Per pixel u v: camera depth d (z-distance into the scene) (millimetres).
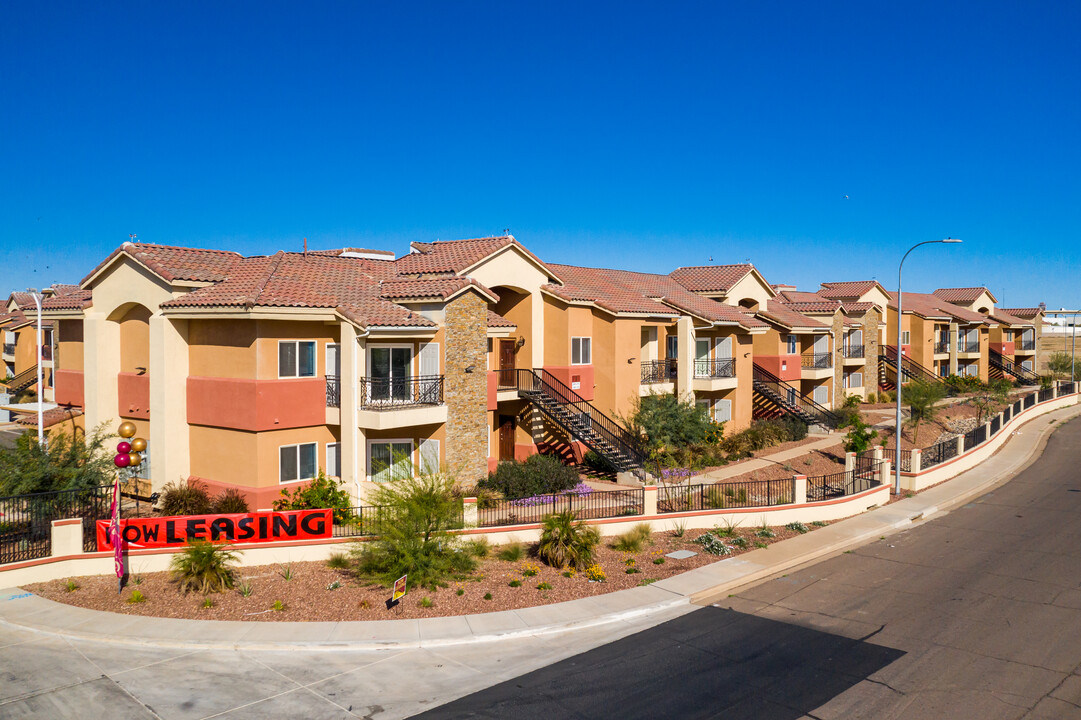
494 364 30062
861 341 53406
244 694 12422
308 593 17188
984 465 35312
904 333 61406
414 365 25234
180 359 24000
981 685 12820
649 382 35312
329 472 24219
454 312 24906
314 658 13945
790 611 16625
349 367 22906
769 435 37875
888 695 12438
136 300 24906
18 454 20516
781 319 43719
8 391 42281
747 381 40062
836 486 28766
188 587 17156
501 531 21234
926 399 41531
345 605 16453
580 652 14305
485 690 12641
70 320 29969
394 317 23859
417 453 25156
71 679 12875
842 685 12820
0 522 18562
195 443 24141
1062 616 16219
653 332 37062
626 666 13633
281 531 19422
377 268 28516
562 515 20281
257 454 22422
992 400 54125
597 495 25453
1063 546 22031
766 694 12469
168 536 18734
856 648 14469
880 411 49219
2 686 12570
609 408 32844
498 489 25734
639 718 11633
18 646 14227
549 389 30547
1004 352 73062
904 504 27453
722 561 20094
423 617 15828
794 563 20391
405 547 17656
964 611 16578
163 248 25469
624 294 35750
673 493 25953
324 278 25391
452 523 19031
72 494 19750
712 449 33344
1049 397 53781
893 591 18031
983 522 25297
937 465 31609
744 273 43531
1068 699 12289
